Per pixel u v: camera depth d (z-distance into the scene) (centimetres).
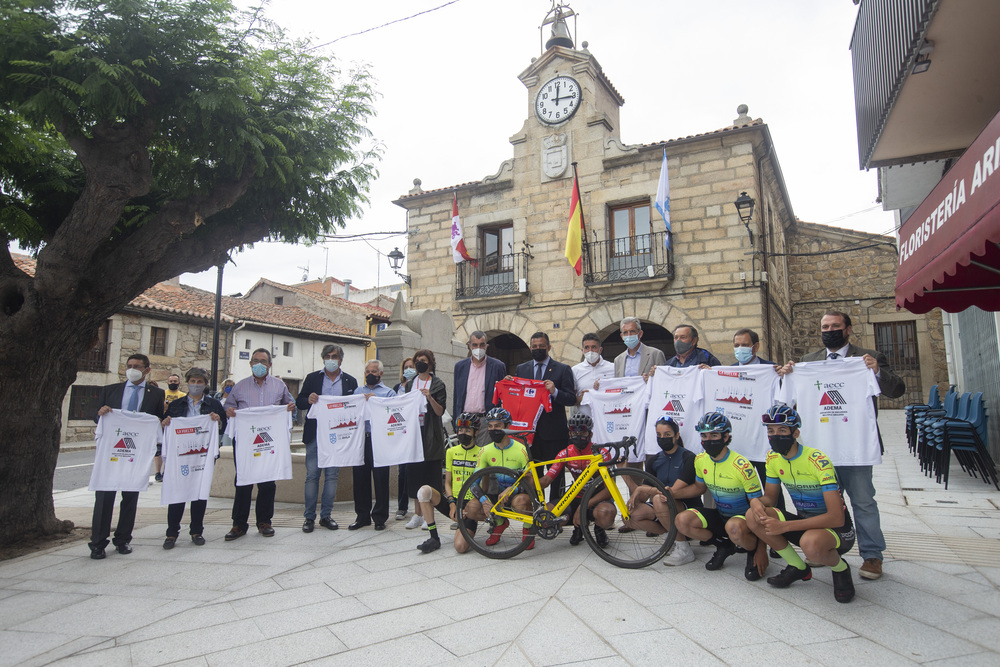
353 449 605
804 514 387
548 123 1584
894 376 403
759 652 298
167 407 585
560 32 1633
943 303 488
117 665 316
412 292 1727
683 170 1415
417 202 1745
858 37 653
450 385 1028
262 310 2503
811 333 1802
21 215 605
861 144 668
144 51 551
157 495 886
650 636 320
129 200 644
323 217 765
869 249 1769
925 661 283
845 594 360
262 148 620
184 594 429
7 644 350
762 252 1331
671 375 512
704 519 432
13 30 500
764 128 1338
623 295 1447
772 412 387
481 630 338
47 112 508
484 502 502
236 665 309
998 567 417
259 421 605
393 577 445
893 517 578
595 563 461
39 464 591
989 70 502
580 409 580
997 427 798
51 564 514
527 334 1554
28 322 566
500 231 1666
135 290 635
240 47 613
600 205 1502
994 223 302
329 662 308
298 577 456
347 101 727
